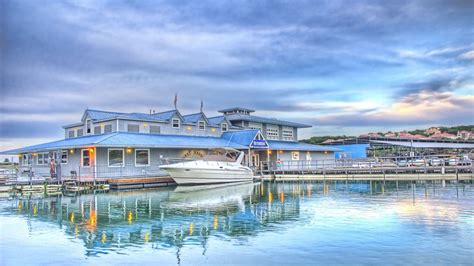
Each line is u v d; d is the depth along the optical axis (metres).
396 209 18.38
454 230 13.56
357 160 44.03
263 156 49.53
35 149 36.84
